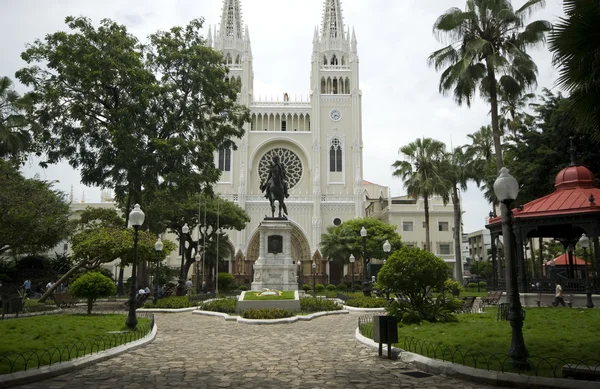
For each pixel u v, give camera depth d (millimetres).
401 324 18234
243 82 83750
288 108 83750
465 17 27938
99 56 32250
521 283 27750
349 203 79500
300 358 12711
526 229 27766
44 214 31516
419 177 52281
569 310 22750
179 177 34219
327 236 66812
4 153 29422
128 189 33938
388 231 70000
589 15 10797
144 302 33625
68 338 15320
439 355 12055
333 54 87312
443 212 84250
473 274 88875
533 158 36562
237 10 89125
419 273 18891
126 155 31969
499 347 12922
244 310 25281
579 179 28156
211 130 40125
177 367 11562
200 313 26688
